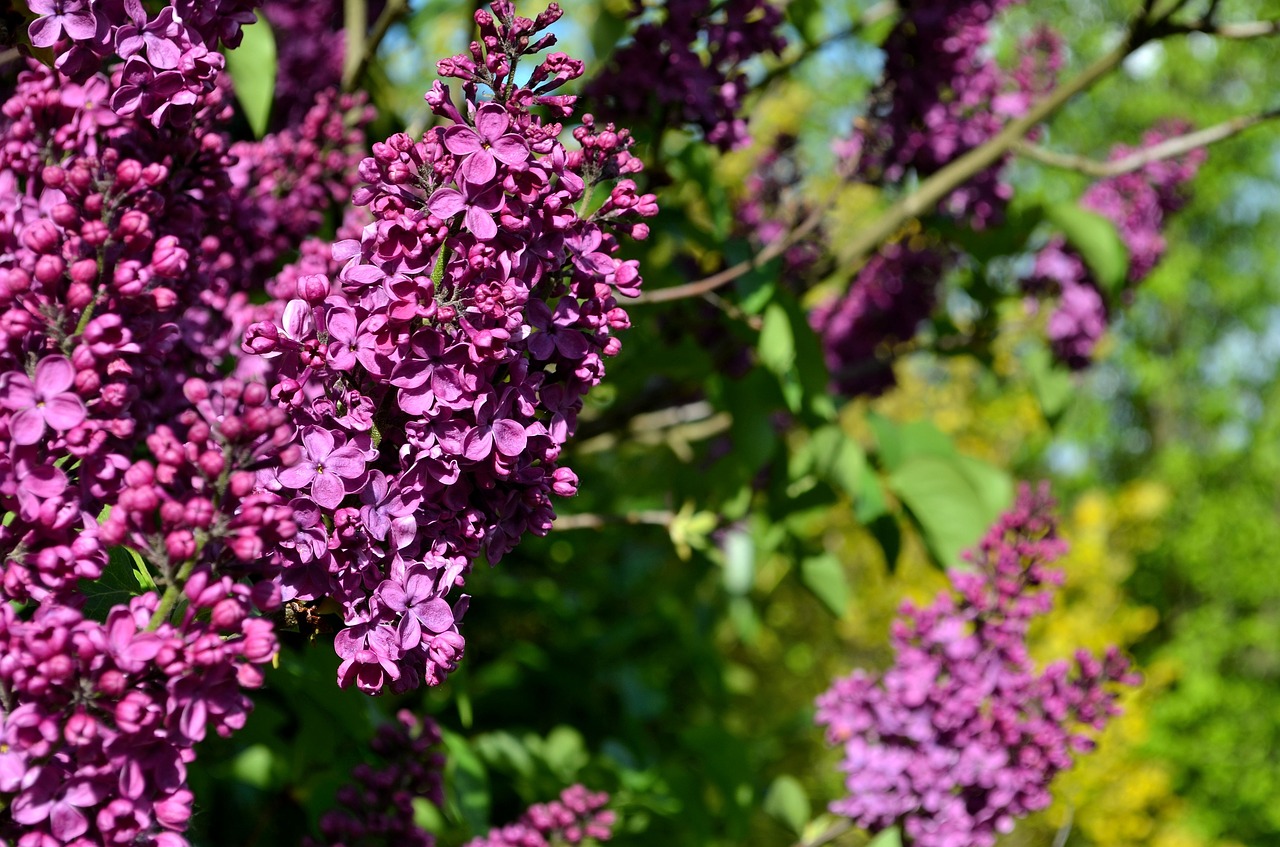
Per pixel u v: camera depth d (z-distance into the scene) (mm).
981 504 3135
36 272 1262
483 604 4352
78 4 1410
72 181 1342
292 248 2213
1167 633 18312
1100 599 13164
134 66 1425
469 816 2768
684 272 3154
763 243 3520
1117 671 2354
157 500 1164
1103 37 17344
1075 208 3383
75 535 1292
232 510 1190
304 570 1296
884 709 2391
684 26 2398
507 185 1280
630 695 4652
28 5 1493
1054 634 12414
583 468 5012
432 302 1284
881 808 2350
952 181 3172
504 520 1388
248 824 2914
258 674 1154
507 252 1321
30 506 1231
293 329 1301
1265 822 15578
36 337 1287
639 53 2412
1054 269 3883
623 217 1473
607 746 4008
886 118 3084
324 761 2547
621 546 5207
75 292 1262
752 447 3164
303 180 2172
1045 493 2439
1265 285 19828
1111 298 3400
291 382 1309
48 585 1232
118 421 1274
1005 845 11508
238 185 1988
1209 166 18250
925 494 3162
